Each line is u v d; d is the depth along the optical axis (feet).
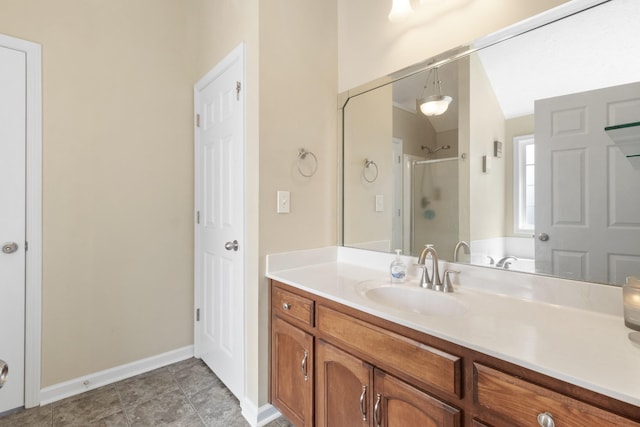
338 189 6.21
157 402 5.67
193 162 7.54
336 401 3.96
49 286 5.63
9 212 5.24
